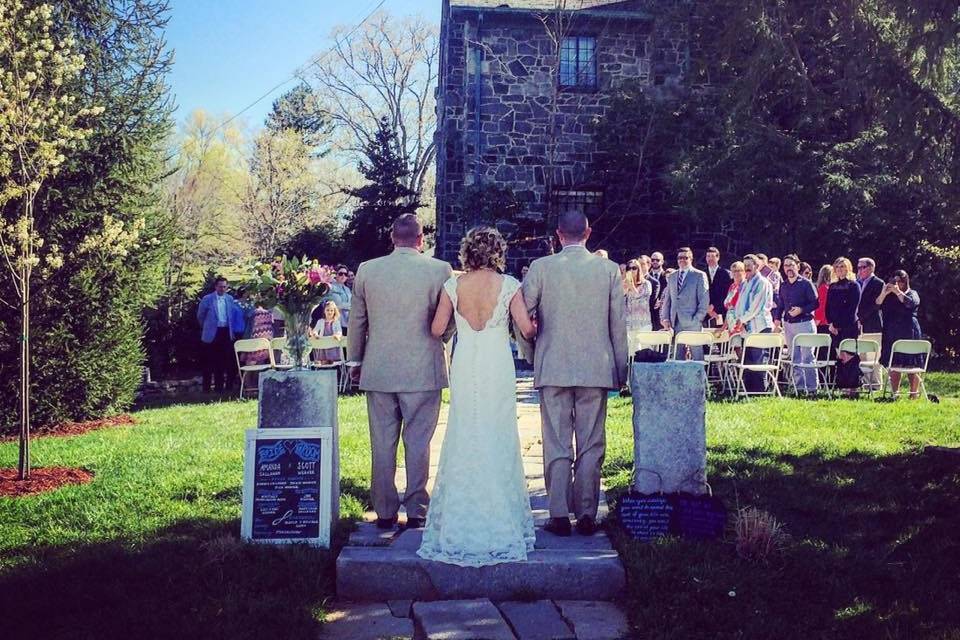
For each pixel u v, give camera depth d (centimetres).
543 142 1931
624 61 1961
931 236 1561
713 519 468
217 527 502
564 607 407
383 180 2502
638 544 457
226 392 1421
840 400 1002
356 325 496
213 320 1446
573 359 471
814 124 1545
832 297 1131
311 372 493
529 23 1920
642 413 491
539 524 508
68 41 740
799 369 1116
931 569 433
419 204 2575
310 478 475
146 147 1055
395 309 480
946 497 553
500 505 441
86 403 1011
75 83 974
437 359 490
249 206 3123
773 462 651
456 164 1964
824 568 428
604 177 1906
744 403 977
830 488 575
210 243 3195
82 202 980
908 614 378
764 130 1566
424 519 496
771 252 1691
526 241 1808
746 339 1039
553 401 481
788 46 1038
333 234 2594
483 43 1920
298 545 461
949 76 779
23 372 680
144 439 847
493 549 434
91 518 538
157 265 1105
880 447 704
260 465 477
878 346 1046
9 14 753
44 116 734
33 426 965
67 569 440
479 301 459
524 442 776
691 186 1617
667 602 397
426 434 490
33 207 927
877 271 1616
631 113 1828
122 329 1052
